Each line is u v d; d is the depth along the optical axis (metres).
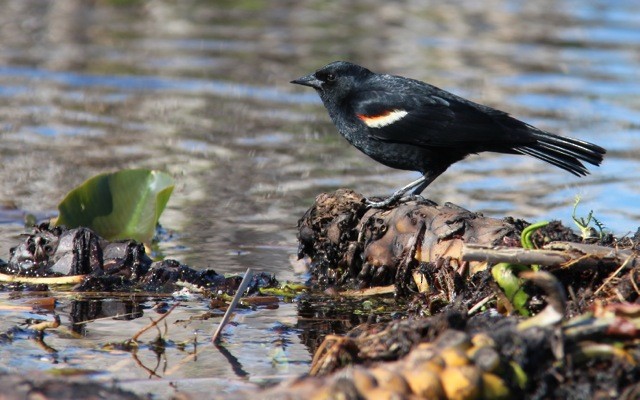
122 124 17.20
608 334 6.38
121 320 8.55
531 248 7.86
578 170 10.96
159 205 11.27
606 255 7.81
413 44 24.20
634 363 6.24
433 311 8.75
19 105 18.20
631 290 7.50
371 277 9.76
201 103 18.81
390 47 23.70
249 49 23.36
